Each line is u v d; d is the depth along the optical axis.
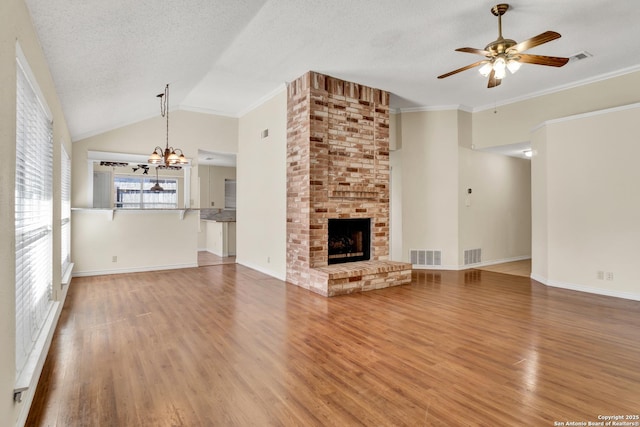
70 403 2.06
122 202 6.12
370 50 4.27
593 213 4.75
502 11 3.34
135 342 2.99
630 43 4.11
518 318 3.66
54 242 3.29
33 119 2.40
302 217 5.04
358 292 4.76
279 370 2.50
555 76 5.11
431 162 6.59
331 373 2.46
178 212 6.52
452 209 6.50
